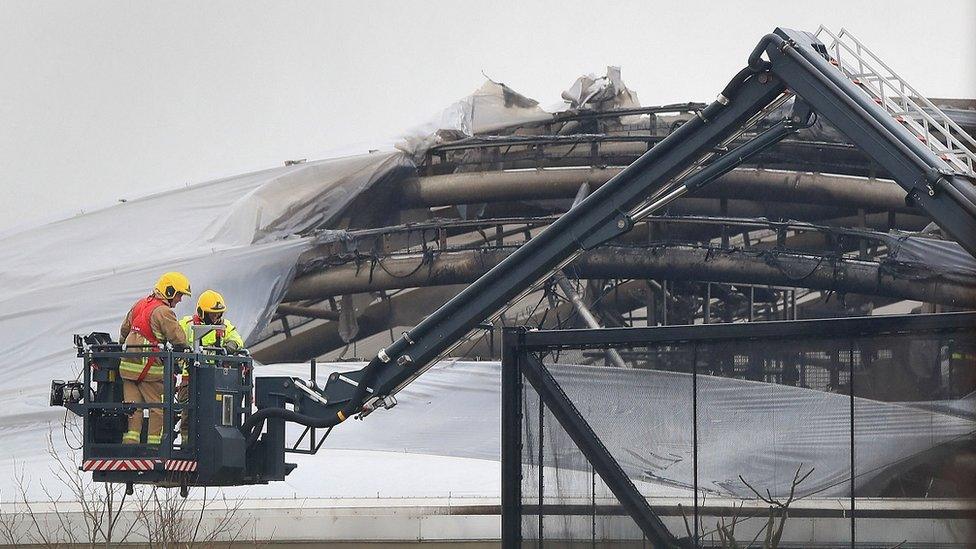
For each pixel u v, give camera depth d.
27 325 93.25
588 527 31.36
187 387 33.16
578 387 31.80
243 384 34.06
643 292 98.31
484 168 99.06
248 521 52.91
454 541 53.84
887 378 26.12
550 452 32.25
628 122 99.75
